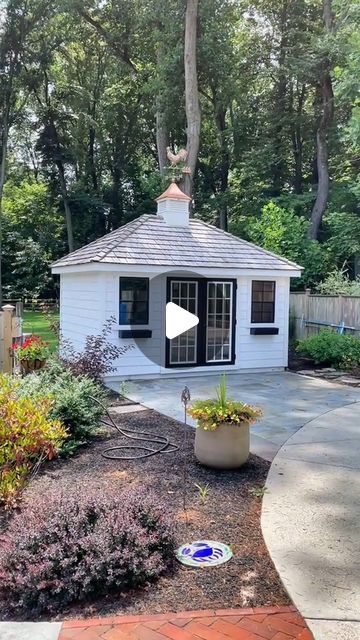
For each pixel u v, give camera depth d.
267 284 11.47
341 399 8.49
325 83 22.12
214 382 9.99
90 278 10.41
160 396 8.52
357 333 12.73
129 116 29.69
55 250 29.53
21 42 25.25
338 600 2.73
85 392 6.20
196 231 11.65
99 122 29.84
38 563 2.83
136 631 2.48
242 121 25.77
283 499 4.13
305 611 2.63
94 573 2.78
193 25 19.52
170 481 4.57
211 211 28.16
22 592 2.74
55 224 30.23
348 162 23.98
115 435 6.11
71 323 11.66
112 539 2.96
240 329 11.19
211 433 4.88
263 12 24.78
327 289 15.72
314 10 23.91
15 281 28.78
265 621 2.56
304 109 26.84
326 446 5.68
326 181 22.36
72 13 24.78
